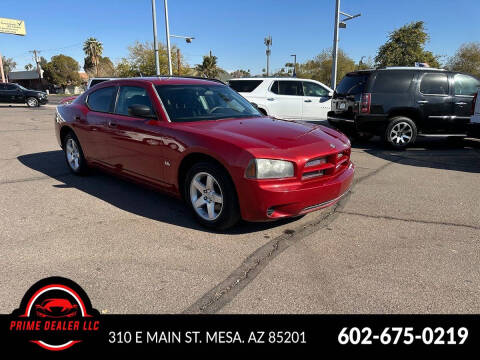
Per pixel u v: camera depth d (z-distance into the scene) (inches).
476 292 100.6
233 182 124.6
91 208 163.6
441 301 96.6
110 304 94.7
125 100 174.2
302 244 128.9
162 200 175.0
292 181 123.3
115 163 179.2
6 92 965.8
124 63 1656.0
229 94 185.0
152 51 1617.9
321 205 133.2
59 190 190.7
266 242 130.3
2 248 124.0
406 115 312.5
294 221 150.4
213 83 188.4
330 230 141.6
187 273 109.1
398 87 307.7
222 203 130.3
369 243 130.3
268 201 120.0
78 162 213.6
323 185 129.6
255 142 126.6
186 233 137.2
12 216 153.6
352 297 97.9
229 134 133.0
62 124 214.5
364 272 110.3
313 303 95.3
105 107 186.4
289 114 408.5
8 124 516.7
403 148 319.0
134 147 162.2
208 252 122.3
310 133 145.2
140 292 99.6
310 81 414.9
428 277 107.9
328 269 111.9
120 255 119.8
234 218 130.9
